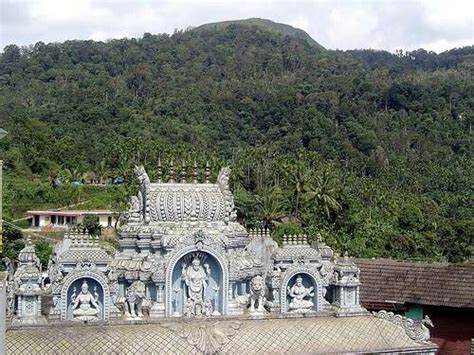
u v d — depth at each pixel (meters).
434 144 171.12
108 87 199.62
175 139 162.75
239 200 96.12
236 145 169.75
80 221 104.44
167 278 32.31
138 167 34.84
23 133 140.12
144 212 33.81
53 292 31.14
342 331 32.75
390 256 86.00
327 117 184.12
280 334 31.72
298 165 111.06
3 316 22.52
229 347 30.69
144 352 29.42
